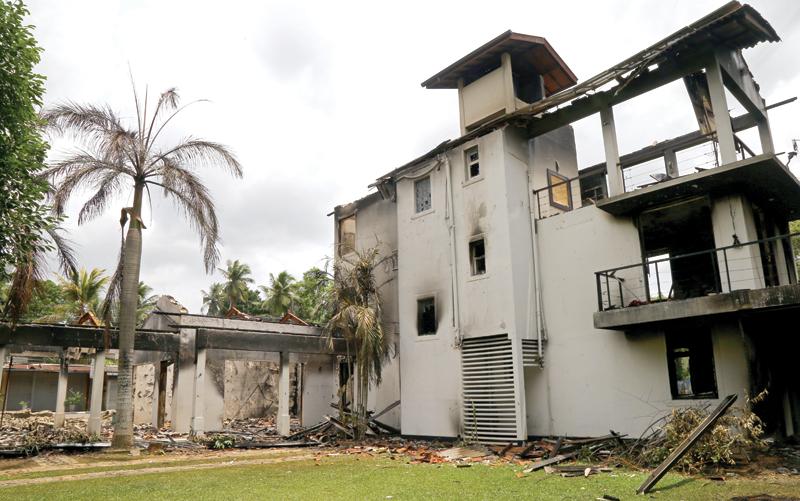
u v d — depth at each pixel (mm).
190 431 16859
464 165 17125
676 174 15703
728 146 11953
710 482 8625
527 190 16469
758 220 13320
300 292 52250
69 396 33219
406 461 12484
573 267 15188
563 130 18797
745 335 11781
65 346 15609
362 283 17922
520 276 15430
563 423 14680
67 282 37719
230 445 15492
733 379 11711
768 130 14258
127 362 14836
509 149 16188
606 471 10125
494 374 15219
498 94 17906
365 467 11398
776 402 12234
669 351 13023
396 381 18891
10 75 11320
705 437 9930
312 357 20984
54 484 9336
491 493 8070
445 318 16812
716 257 12375
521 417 14367
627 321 12539
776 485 8258
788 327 12797
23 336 15031
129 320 15047
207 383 21141
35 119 12508
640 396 13281
